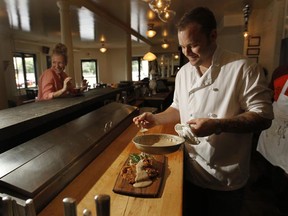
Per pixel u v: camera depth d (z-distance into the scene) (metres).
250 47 4.42
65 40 3.29
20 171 0.74
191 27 0.87
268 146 2.18
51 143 1.00
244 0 3.62
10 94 7.25
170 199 0.77
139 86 4.13
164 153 0.97
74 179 0.91
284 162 1.85
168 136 1.16
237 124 0.84
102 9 4.13
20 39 7.53
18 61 7.81
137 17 4.72
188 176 1.19
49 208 0.72
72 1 3.30
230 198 1.08
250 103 0.91
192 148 1.14
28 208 0.49
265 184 2.36
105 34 6.80
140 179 0.85
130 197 0.78
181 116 1.22
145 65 10.82
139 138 1.11
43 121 1.22
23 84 8.10
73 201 0.45
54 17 4.77
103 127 1.39
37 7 4.00
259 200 2.15
